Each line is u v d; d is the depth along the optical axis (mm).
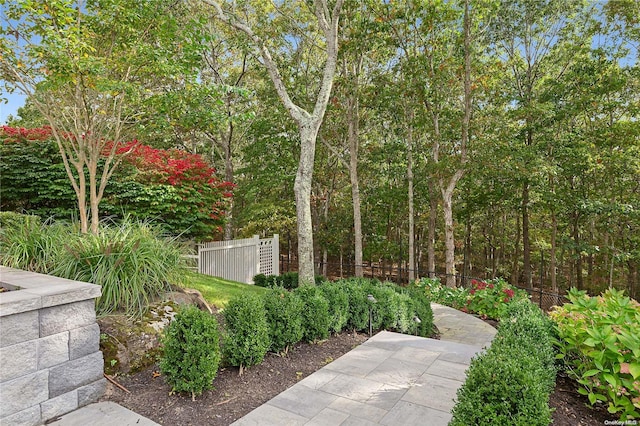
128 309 3588
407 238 19781
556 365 3037
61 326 2639
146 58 5547
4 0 5023
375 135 15609
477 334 5430
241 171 14734
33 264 3961
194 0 8930
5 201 8375
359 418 2555
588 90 11672
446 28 11547
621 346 2465
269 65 7398
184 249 5031
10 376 2359
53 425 2477
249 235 16703
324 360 3662
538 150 11781
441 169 11273
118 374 3084
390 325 4781
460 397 2057
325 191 17016
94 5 5691
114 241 4043
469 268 17906
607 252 13133
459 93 12773
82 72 4934
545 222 17203
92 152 6062
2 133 8320
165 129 6578
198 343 2803
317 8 7332
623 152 11859
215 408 2686
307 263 6699
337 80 11859
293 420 2520
